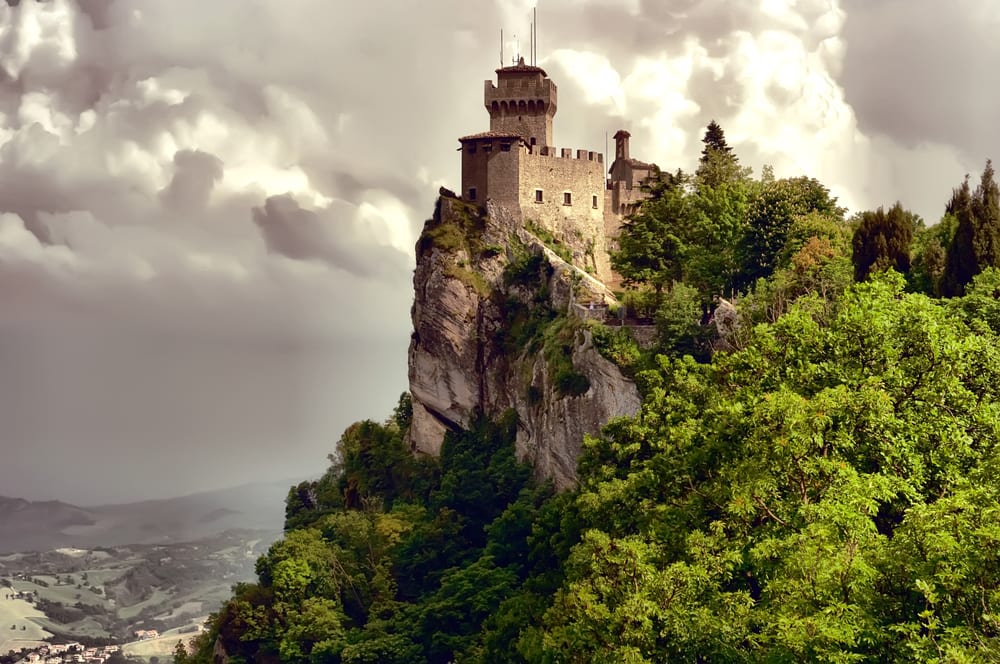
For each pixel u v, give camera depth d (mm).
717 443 56938
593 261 180625
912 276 92125
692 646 48062
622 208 187500
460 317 168500
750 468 50844
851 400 50844
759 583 49969
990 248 83250
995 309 71000
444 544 143625
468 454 157875
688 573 50312
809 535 43812
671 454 63938
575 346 137875
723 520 54375
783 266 117500
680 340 116062
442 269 170375
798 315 62188
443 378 170125
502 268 172875
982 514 40938
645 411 77062
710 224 131250
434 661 118000
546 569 96188
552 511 95562
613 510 71938
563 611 64938
